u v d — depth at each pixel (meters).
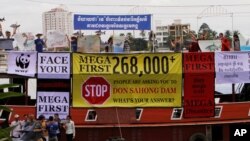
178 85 28.89
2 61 28.34
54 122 27.41
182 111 29.02
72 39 30.66
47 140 26.59
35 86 29.36
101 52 29.75
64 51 30.12
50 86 28.67
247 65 29.27
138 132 28.94
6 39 30.20
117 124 28.81
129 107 28.78
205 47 31.69
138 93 28.80
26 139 23.45
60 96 28.67
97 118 28.83
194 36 30.66
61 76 28.61
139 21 31.55
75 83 28.61
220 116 29.25
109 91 28.78
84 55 28.62
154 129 29.00
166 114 28.98
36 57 28.56
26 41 30.70
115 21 31.36
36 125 23.84
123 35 31.55
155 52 28.73
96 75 28.64
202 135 29.16
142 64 28.73
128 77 28.67
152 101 28.84
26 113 28.44
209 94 29.03
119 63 28.73
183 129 29.16
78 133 28.83
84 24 30.89
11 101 28.89
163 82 28.80
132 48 31.88
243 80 29.20
